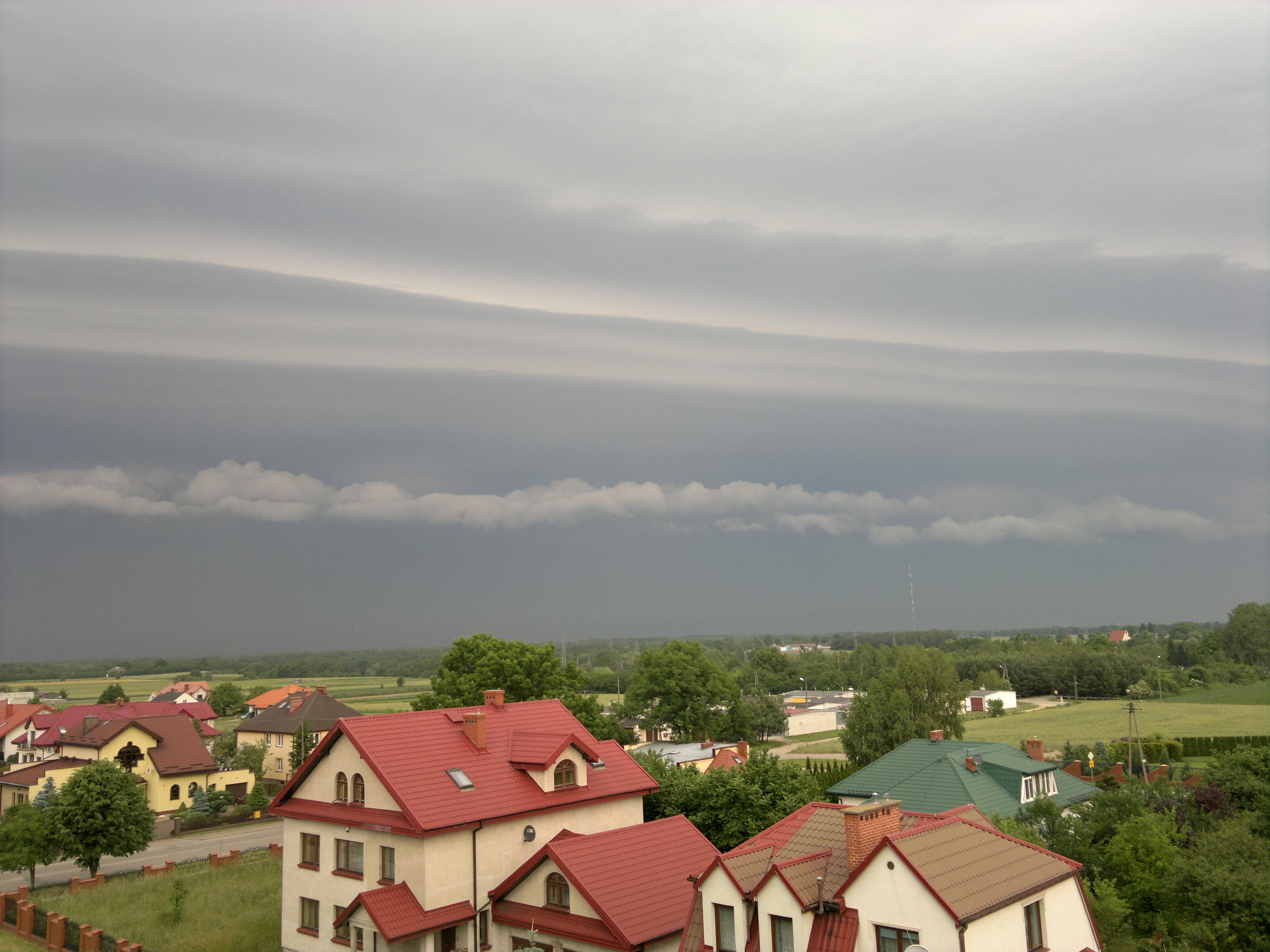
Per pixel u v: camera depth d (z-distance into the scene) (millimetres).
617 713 125500
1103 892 36312
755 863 28391
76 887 54094
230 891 50969
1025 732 133750
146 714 110750
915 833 26203
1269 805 47188
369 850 37406
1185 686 195875
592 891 32844
